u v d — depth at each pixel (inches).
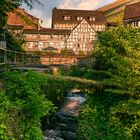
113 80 624.4
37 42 2960.1
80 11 3479.3
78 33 3048.7
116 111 579.5
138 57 620.1
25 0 710.5
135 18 2972.4
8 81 531.8
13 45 1267.2
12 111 433.4
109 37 844.6
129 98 584.7
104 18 3395.7
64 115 732.0
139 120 571.5
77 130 637.3
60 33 3019.2
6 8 718.5
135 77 587.8
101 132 591.5
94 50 940.0
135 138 565.0
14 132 412.2
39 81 644.7
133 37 760.3
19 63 997.2
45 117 659.4
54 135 624.4
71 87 717.9
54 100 756.6
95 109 657.6
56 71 1291.8
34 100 485.4
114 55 686.5
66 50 2898.6
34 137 439.5
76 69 1360.7
